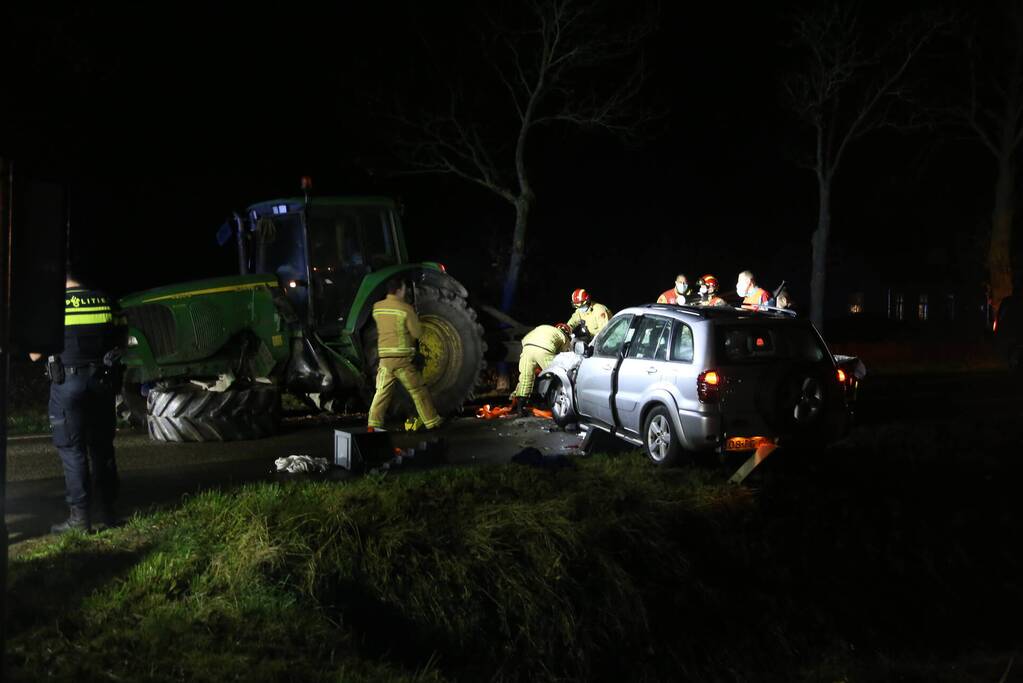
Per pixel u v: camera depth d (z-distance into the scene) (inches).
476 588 287.6
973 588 363.9
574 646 290.8
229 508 301.0
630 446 442.9
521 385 565.6
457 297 559.8
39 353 181.5
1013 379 654.5
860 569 352.5
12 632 221.9
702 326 399.2
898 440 445.4
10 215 176.9
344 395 545.3
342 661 234.2
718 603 321.7
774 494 360.5
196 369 495.5
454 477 350.3
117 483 309.7
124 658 212.5
